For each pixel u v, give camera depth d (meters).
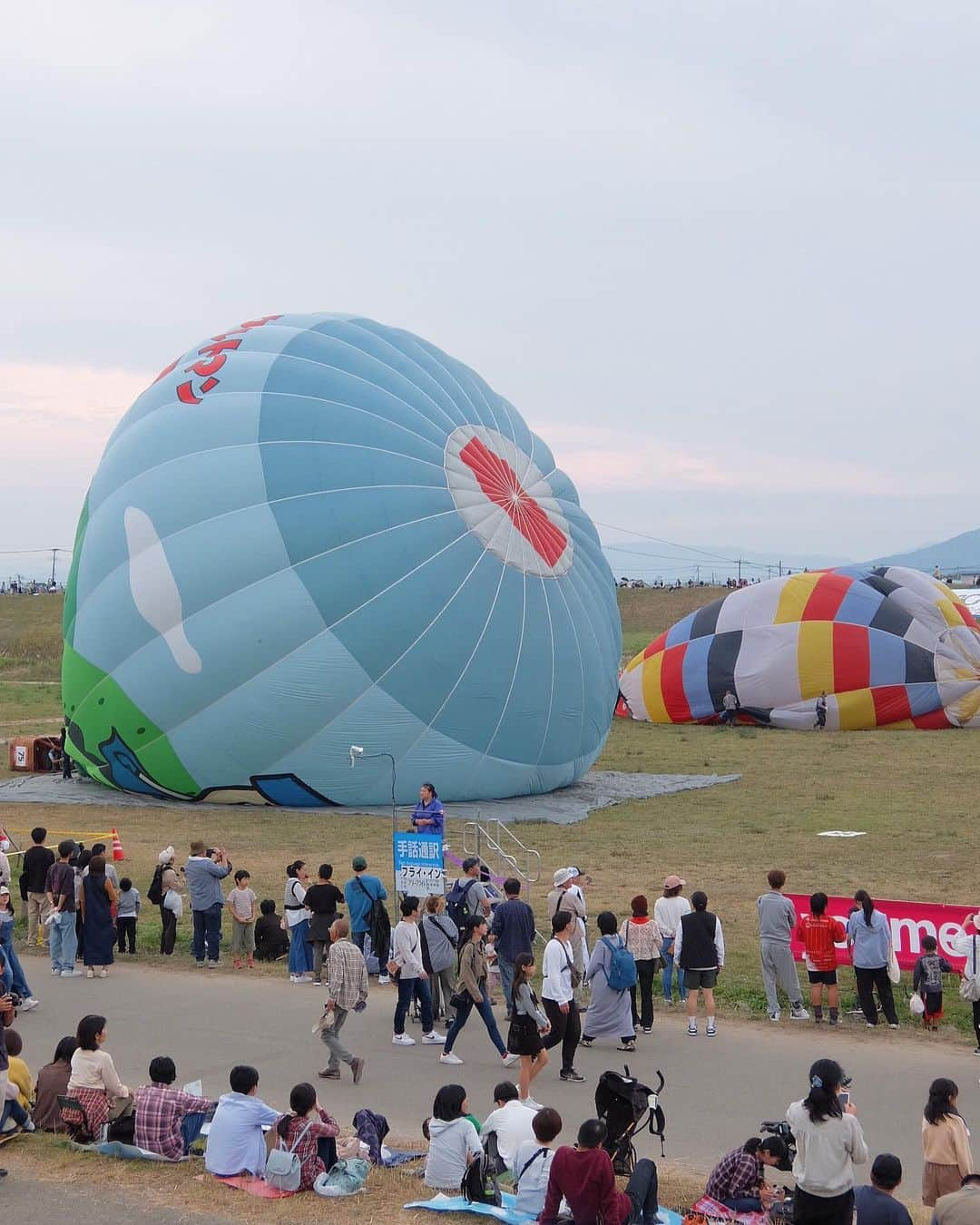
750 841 27.91
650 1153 11.64
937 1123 9.95
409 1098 13.18
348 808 30.92
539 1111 10.43
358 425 31.02
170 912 19.31
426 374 33.31
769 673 49.88
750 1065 14.11
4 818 30.39
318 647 29.64
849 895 22.12
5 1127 11.73
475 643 30.77
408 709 30.33
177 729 30.47
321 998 16.91
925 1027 15.47
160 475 30.88
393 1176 10.91
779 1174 11.40
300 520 29.86
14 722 53.72
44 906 20.08
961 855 26.06
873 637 49.22
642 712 52.94
